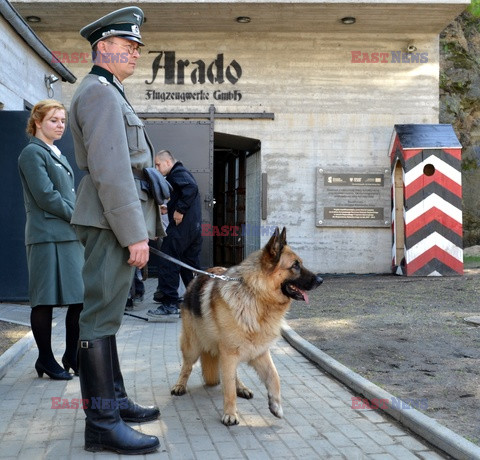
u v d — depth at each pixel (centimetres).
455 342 590
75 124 322
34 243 464
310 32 1284
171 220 769
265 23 1230
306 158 1289
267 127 1291
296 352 594
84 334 325
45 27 1248
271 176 1291
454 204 1133
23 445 334
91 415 323
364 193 1279
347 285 1049
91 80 324
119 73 339
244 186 1489
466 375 473
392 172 1265
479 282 1013
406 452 328
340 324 695
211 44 1285
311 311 791
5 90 872
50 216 466
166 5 1136
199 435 355
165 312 761
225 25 1241
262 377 392
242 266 389
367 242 1284
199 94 1287
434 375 474
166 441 344
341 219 1276
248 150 1434
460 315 730
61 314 789
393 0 1122
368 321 710
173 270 766
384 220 1276
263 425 374
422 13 1174
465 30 1722
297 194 1289
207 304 395
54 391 441
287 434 357
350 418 389
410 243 1141
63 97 1274
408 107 1292
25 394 433
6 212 845
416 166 1133
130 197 310
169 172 778
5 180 841
